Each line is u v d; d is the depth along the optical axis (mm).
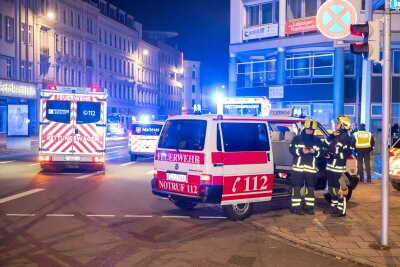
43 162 16344
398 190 13273
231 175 8898
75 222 8844
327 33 16266
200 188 8719
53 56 50406
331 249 7148
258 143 9406
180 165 9156
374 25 7328
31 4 46188
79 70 56812
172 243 7516
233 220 9250
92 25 60000
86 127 16469
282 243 7633
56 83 51281
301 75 31703
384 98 7176
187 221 9188
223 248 7273
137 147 21844
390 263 6480
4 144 33062
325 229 8445
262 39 31938
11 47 43062
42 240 7508
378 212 9977
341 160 9492
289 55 32125
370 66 23938
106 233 8055
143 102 78312
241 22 33188
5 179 14727
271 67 33500
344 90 30391
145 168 18859
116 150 30438
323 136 11219
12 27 43312
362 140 14500
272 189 9641
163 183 9516
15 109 27016
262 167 9383
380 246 7230
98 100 16516
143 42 77438
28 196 11602
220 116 8984
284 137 11195
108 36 64875
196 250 7129
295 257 6852
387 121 7156
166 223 8969
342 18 16141
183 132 9289
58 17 51625
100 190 12828
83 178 15344
